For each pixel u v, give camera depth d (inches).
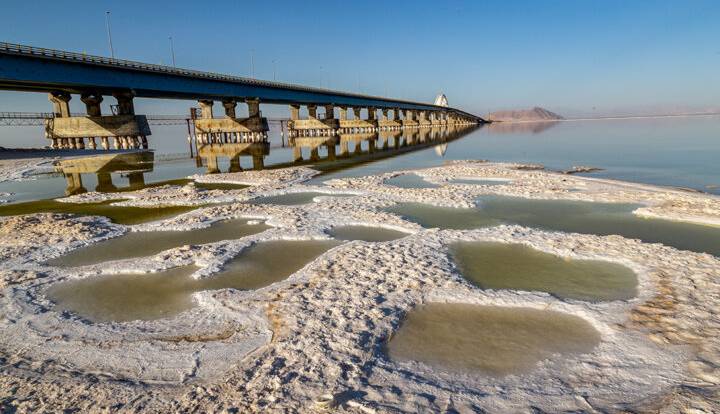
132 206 796.6
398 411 199.6
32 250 517.0
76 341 292.8
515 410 200.2
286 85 3319.4
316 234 537.6
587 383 220.8
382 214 635.5
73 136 2465.6
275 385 223.9
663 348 248.5
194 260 454.6
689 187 872.3
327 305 320.5
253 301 337.4
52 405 219.9
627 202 696.4
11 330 312.8
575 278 371.9
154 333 297.9
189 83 2472.9
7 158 1996.8
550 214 633.0
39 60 1663.4
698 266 380.5
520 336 273.7
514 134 3836.1
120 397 224.5
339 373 232.8
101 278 414.0
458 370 237.5
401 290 345.1
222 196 860.6
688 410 191.5
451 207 692.1
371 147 2486.5
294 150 2418.8
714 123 5073.8
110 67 1967.3
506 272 390.0
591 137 2805.1
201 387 226.4
